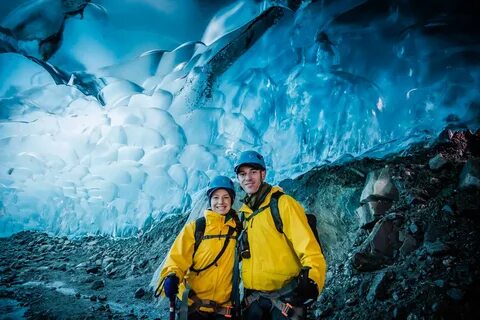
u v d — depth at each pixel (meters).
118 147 6.30
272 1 6.95
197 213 4.82
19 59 6.64
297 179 4.54
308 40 6.73
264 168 2.24
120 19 7.62
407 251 3.06
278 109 6.44
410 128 5.12
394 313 2.55
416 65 5.65
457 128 4.46
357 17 6.26
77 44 7.50
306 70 6.31
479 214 3.01
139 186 6.53
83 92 7.13
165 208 6.55
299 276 1.86
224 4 7.66
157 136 6.26
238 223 2.32
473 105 4.85
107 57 7.75
